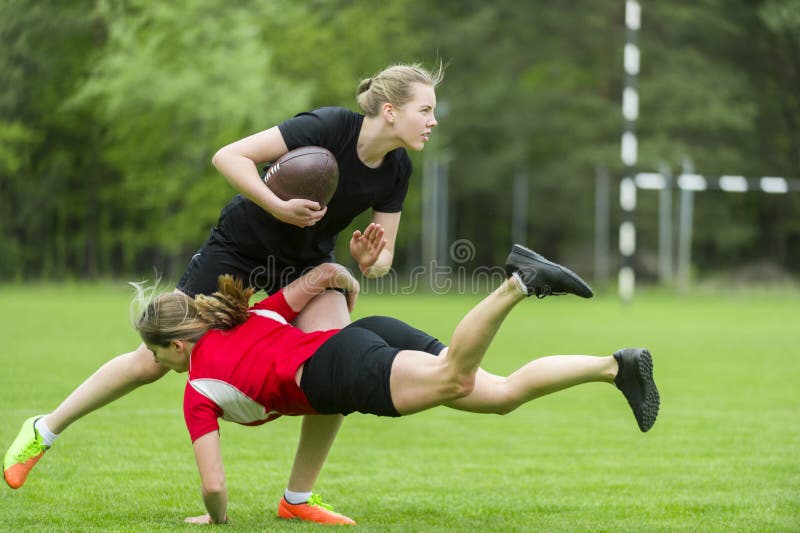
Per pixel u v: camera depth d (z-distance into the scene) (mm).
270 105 100562
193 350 15352
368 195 16578
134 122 102625
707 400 32406
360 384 14258
